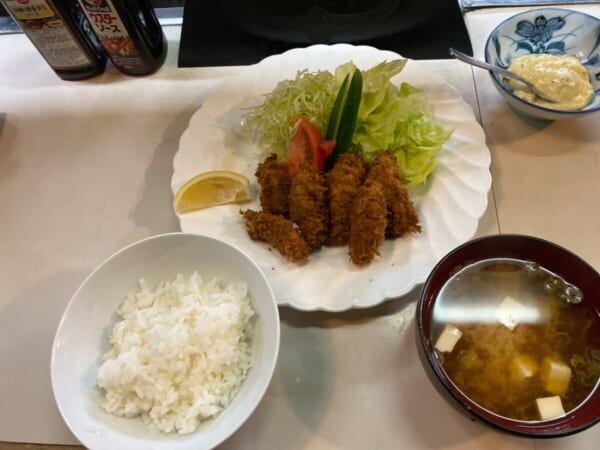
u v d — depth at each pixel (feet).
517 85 1.21
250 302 0.91
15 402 0.96
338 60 1.34
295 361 0.96
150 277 0.95
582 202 1.12
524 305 0.92
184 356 0.83
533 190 1.15
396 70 1.22
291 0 1.49
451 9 1.44
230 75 1.41
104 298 0.91
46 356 1.01
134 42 1.33
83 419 0.78
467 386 0.85
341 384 0.93
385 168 1.09
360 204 1.02
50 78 1.49
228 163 1.21
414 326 0.98
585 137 1.22
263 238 1.06
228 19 1.49
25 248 1.18
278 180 1.11
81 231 1.19
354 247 1.01
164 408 0.81
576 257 0.88
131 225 1.19
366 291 0.97
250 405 0.76
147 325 0.89
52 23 1.26
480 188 1.07
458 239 1.01
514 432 0.72
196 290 0.92
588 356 0.86
